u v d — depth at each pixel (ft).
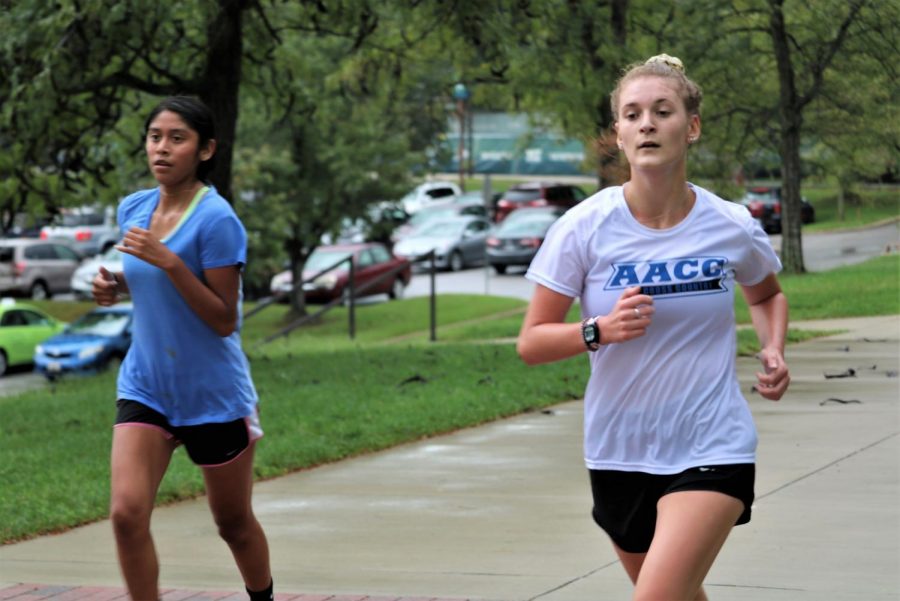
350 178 229.66
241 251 39.73
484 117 527.81
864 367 105.70
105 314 198.29
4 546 58.70
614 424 31.48
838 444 73.87
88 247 352.90
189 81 122.52
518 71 140.97
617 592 46.80
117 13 104.53
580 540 55.16
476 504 63.26
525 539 55.62
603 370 31.50
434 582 48.85
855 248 286.87
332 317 236.84
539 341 30.76
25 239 334.44
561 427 85.66
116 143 143.33
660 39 160.45
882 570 48.19
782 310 33.35
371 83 173.99
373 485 69.10
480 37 120.57
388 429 83.82
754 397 91.40
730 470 30.30
